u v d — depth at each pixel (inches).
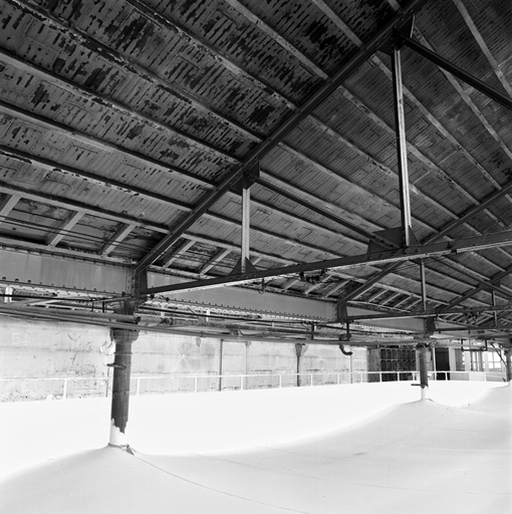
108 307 446.3
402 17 277.0
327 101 323.3
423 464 431.8
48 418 393.1
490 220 524.7
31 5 208.2
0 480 337.4
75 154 281.7
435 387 911.7
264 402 561.3
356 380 1145.4
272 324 665.6
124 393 377.4
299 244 440.5
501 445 504.7
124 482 320.5
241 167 329.4
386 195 423.5
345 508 303.1
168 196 335.6
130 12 227.0
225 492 324.8
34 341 637.3
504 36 326.3
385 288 611.8
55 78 237.0
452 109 364.8
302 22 265.7
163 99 272.5
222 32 253.1
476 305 798.5
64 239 338.3
